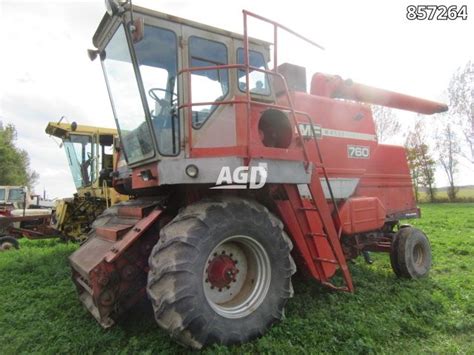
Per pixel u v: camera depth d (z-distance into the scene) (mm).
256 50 4578
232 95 4215
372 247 5961
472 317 3949
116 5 3762
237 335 3180
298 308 4086
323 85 5445
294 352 3061
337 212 4703
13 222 11055
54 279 5797
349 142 5387
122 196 8891
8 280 5812
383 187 5973
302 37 4066
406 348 3287
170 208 3920
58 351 3242
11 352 3238
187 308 2904
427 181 33438
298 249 4059
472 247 7898
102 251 3795
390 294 4668
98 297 3404
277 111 4035
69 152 10422
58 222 9992
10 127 47656
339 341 3299
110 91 4617
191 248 3031
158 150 3854
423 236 5836
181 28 4020
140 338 3381
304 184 4078
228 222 3273
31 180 56844
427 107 7047
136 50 3828
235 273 3545
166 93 3916
